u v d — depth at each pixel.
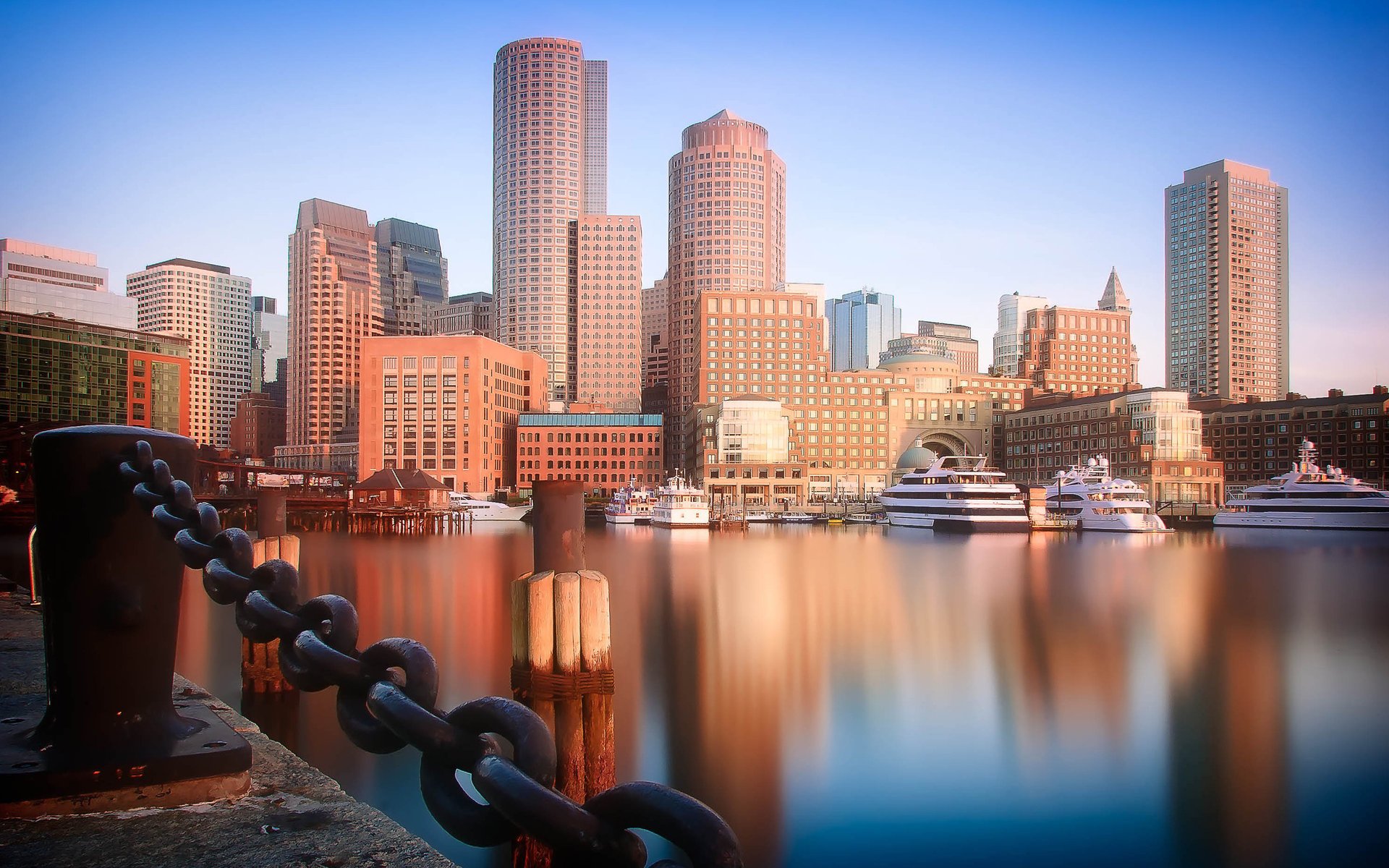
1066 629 48.31
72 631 3.80
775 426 177.62
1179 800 22.70
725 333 198.75
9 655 7.63
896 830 20.91
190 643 37.62
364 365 184.25
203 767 3.84
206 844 3.36
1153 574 76.50
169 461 4.23
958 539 122.81
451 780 2.69
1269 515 138.62
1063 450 194.50
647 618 51.53
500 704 2.71
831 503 182.25
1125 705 31.55
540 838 2.30
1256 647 43.12
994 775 24.42
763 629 47.62
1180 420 171.50
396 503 149.00
